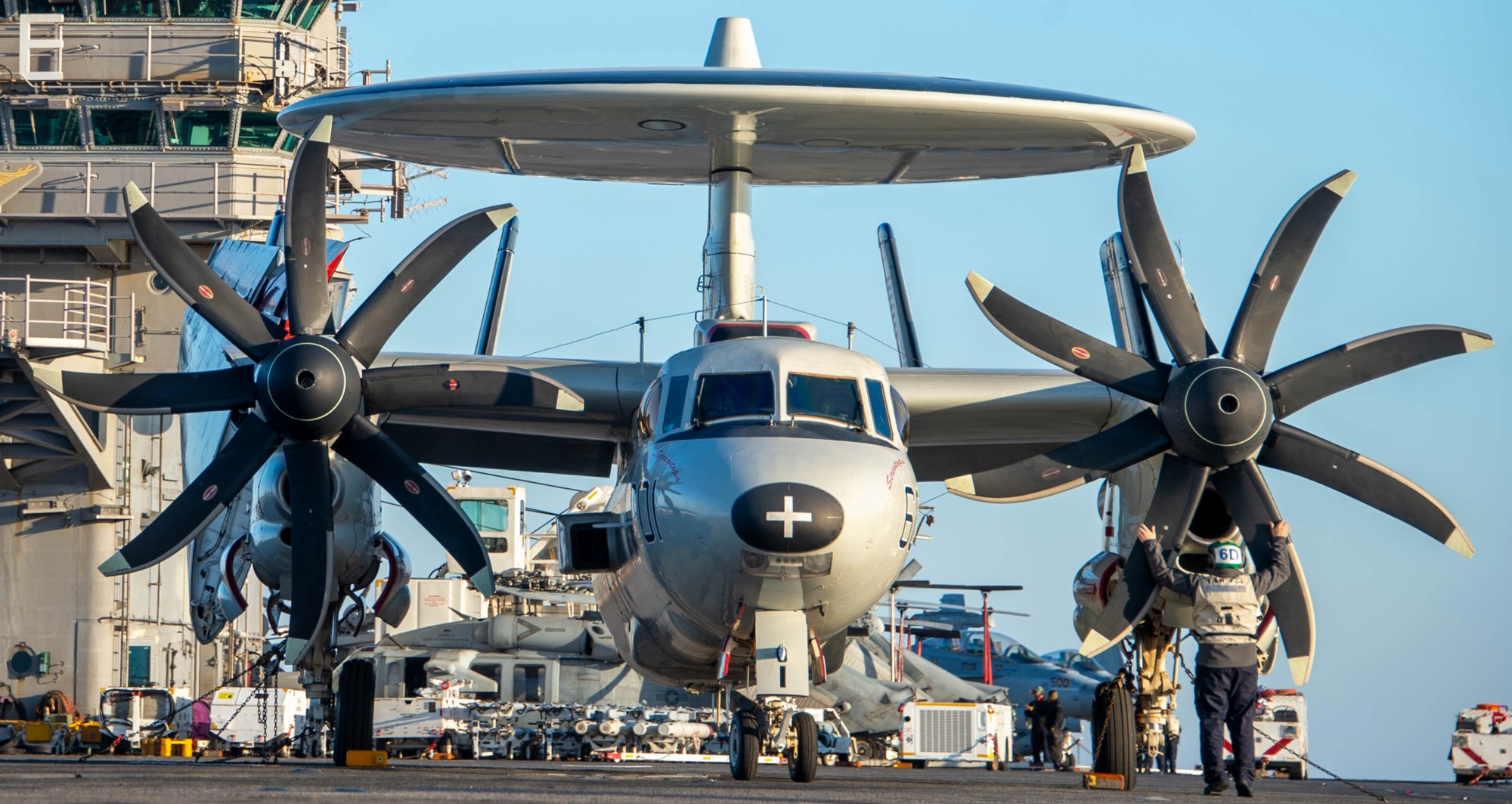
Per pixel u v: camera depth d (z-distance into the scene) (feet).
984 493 125.70
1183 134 151.74
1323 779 203.51
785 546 98.22
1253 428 122.93
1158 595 128.06
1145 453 126.41
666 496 105.60
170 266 125.39
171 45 278.67
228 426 144.97
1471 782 191.83
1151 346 149.79
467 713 208.54
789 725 105.60
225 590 147.95
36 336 280.72
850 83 140.15
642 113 142.31
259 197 281.74
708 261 159.12
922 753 223.92
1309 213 129.08
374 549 138.21
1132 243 129.70
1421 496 127.03
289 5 280.72
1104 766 123.13
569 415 144.36
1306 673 123.95
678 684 137.18
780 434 105.40
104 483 280.10
